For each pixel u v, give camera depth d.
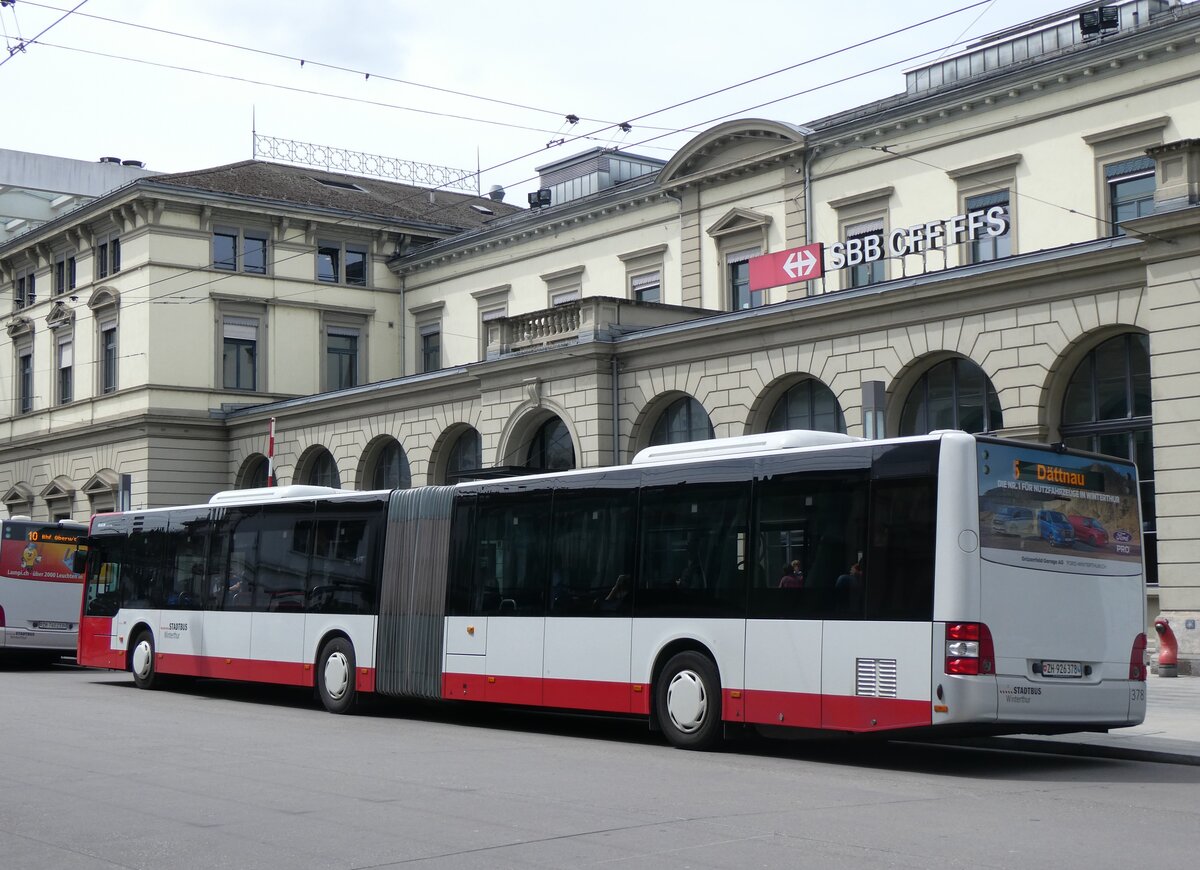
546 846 9.41
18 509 56.28
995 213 28.27
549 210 45.34
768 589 15.27
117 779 12.85
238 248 50.00
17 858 9.25
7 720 18.72
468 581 19.28
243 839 9.79
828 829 10.09
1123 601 14.71
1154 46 29.77
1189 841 9.63
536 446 36.75
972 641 13.42
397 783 12.62
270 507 23.30
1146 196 30.19
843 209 36.16
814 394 30.39
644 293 42.28
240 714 20.45
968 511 13.63
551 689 17.73
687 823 10.34
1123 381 25.45
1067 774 13.83
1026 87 32.19
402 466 42.44
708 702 15.74
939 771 14.07
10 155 57.06
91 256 51.66
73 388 52.56
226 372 49.41
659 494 16.80
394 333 52.81
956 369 27.86
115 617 26.70
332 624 21.45
